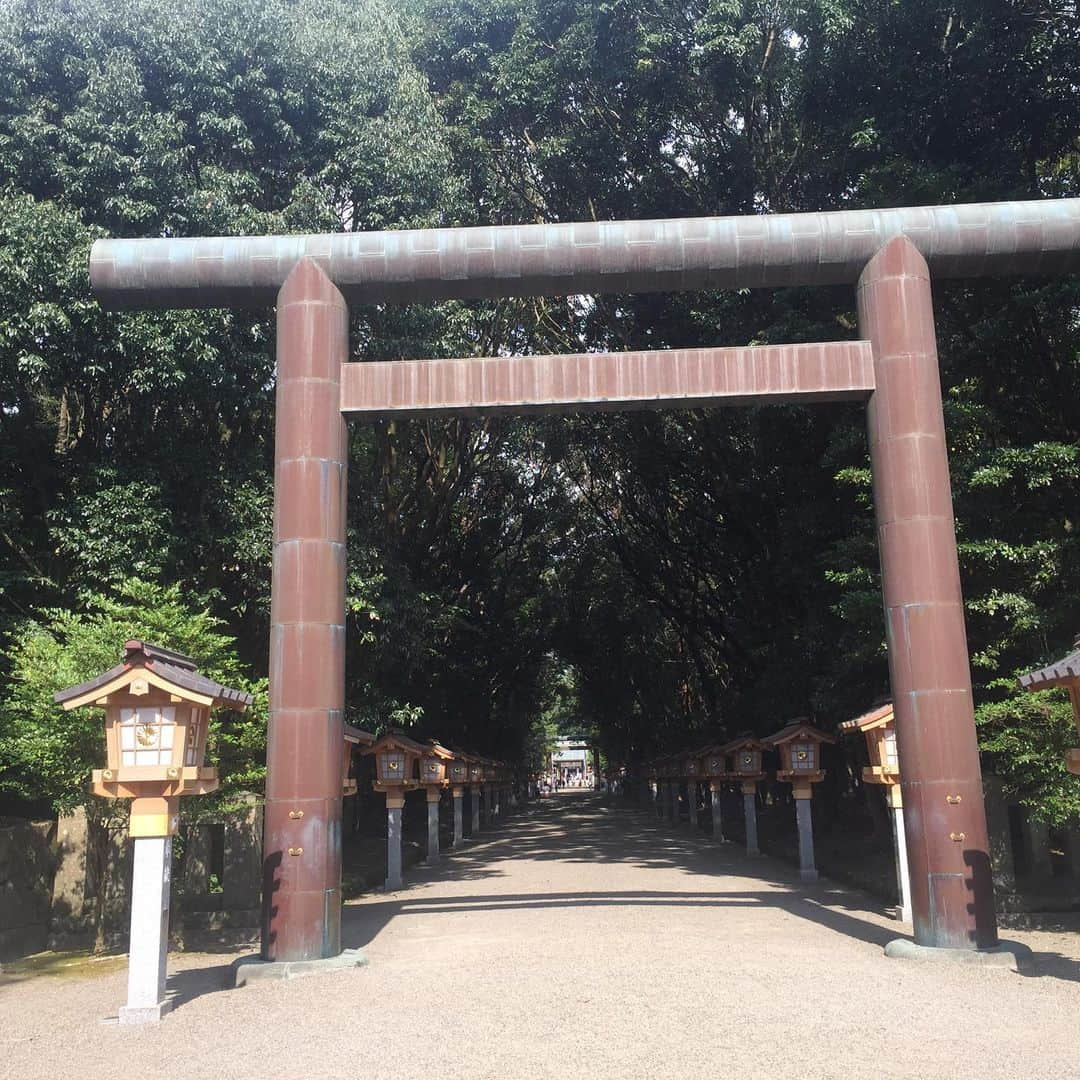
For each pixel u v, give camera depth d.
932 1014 7.51
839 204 19.11
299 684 10.02
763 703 21.00
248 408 15.56
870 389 10.66
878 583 13.30
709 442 21.58
